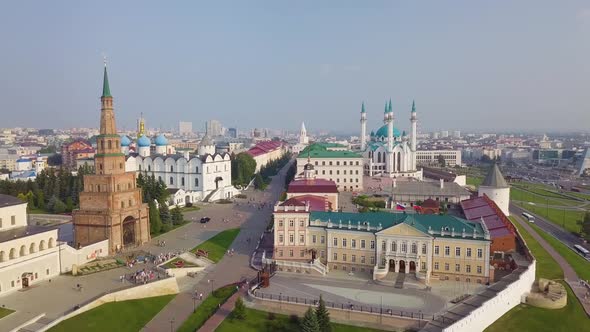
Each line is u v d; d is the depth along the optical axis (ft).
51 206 588.09
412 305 293.02
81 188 609.83
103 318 278.67
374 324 277.64
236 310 285.84
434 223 357.41
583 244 479.00
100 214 403.13
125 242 424.46
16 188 632.79
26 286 319.88
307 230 384.68
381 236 354.95
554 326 282.97
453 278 342.03
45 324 259.19
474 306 287.28
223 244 449.89
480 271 334.24
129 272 355.15
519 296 317.83
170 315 295.07
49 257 339.77
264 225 537.65
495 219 433.07
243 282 349.82
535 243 461.78
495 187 591.78
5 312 274.16
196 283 350.43
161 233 489.26
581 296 325.01
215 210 633.20
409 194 651.66
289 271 369.50
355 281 344.49
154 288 322.55
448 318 270.26
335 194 514.27
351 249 370.53
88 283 328.08
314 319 250.98
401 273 356.38
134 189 435.94
